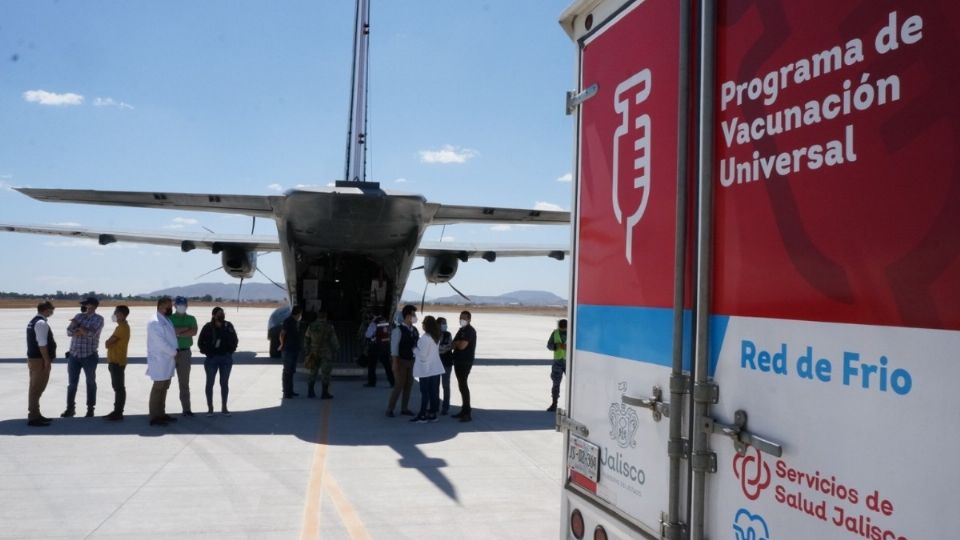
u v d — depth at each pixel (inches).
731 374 93.6
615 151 125.1
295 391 522.0
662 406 106.5
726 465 93.7
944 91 66.1
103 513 227.9
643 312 114.0
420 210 512.7
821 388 78.7
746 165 92.2
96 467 287.0
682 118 103.6
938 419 65.1
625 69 122.7
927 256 66.8
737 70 94.4
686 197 102.8
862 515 72.7
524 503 246.2
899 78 70.8
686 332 102.0
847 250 76.0
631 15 121.5
